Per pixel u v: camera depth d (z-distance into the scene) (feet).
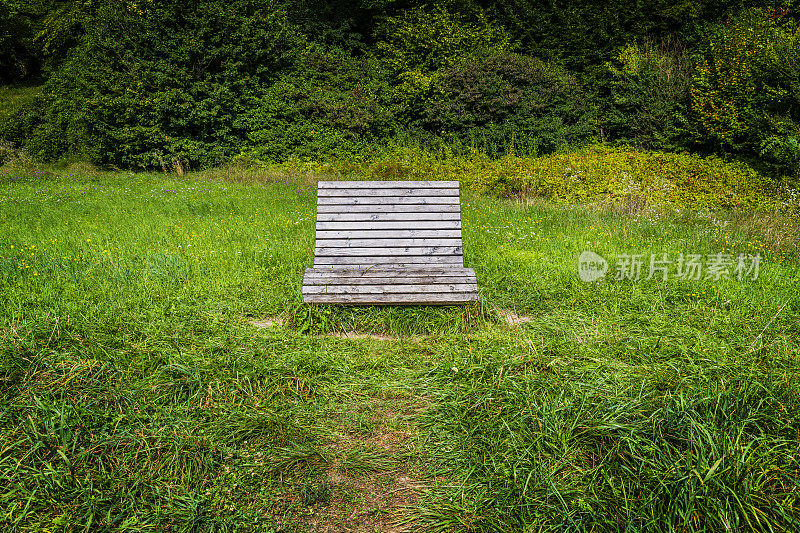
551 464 8.95
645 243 23.95
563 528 7.75
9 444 8.68
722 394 9.71
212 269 18.67
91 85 53.36
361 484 8.89
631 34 65.87
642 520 7.67
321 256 16.56
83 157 57.57
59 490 8.07
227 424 9.97
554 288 17.44
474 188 42.14
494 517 8.02
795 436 8.98
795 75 44.75
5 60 86.53
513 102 57.82
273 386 11.39
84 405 9.70
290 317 15.10
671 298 16.56
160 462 8.85
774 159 44.68
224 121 57.93
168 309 15.03
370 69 69.87
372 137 61.00
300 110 60.70
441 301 15.14
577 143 59.26
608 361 12.23
